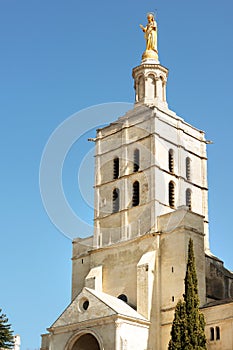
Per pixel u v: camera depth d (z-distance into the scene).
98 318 76.62
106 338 75.19
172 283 79.75
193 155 95.62
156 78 98.62
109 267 87.44
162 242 83.00
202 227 84.19
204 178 95.81
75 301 80.69
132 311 78.62
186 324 71.06
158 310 79.31
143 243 84.50
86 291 80.25
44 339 89.69
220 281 88.19
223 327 73.44
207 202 94.69
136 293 82.25
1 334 89.56
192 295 72.81
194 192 93.38
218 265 89.25
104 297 79.50
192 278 73.88
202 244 83.06
